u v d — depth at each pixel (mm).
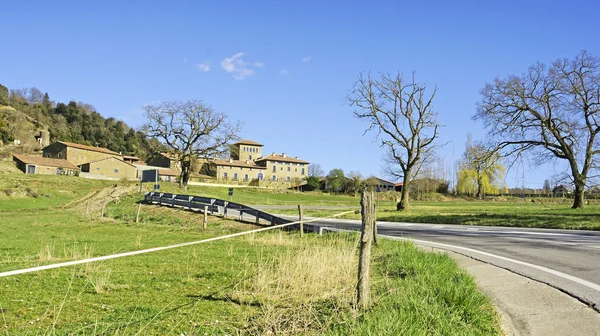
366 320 4934
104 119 154000
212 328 5203
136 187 55156
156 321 5449
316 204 62781
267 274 7734
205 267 9492
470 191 90250
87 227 23047
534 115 33281
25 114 119875
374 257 10727
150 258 10898
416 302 5418
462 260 10352
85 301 6445
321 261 7797
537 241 14180
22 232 20109
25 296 6680
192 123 63062
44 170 82625
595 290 6777
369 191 5883
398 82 37562
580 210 29516
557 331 5051
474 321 5230
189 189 66562
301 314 5523
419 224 24375
